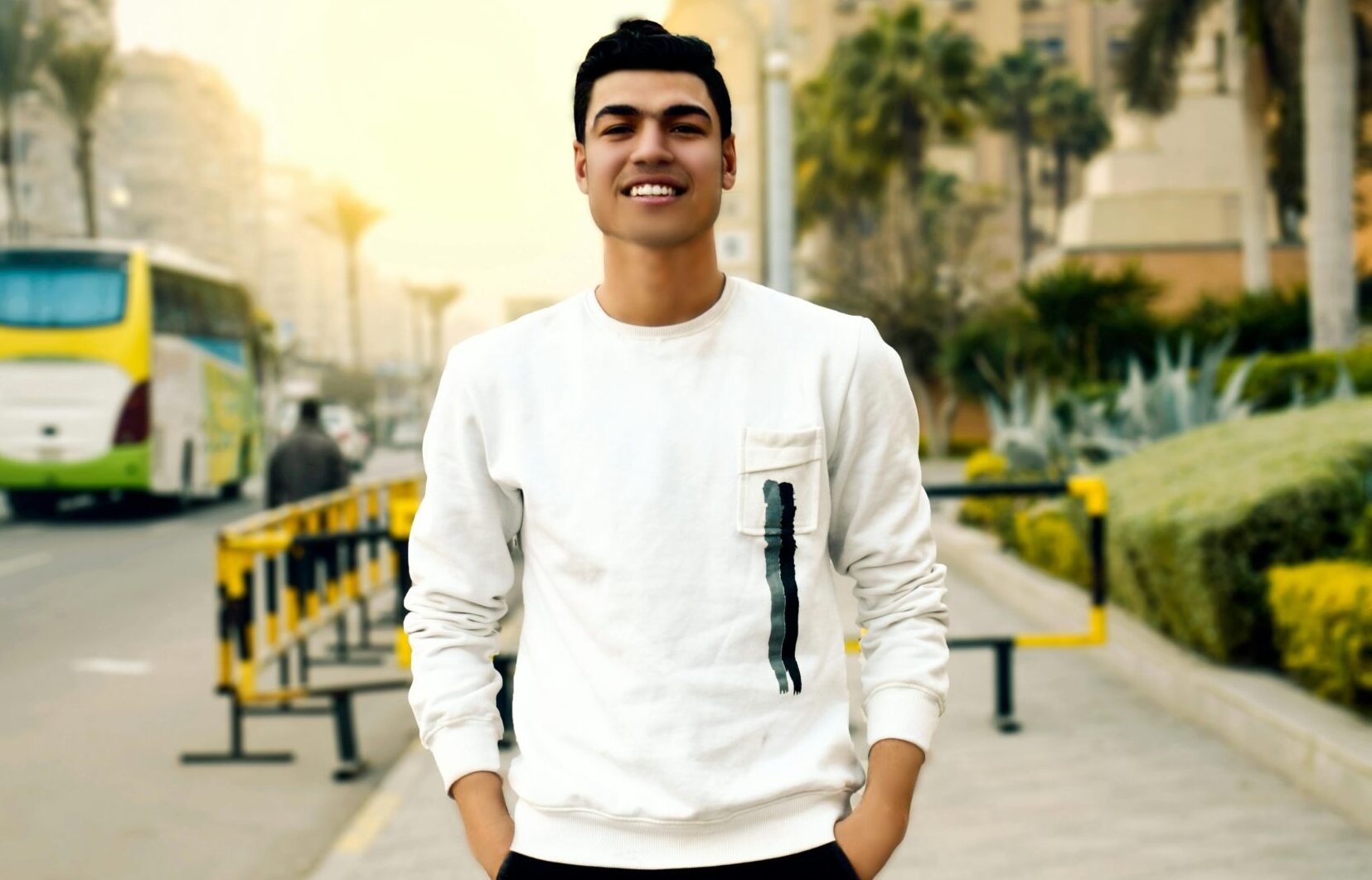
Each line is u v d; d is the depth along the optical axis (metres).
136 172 111.44
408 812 4.98
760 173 15.98
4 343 17.38
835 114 36.72
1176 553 6.04
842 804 1.72
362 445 34.34
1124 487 7.21
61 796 5.51
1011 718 5.93
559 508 1.72
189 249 115.44
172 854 4.79
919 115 35.97
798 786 1.65
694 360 1.76
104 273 17.61
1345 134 18.06
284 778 5.79
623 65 1.75
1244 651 5.85
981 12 61.38
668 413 1.73
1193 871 4.00
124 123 111.31
